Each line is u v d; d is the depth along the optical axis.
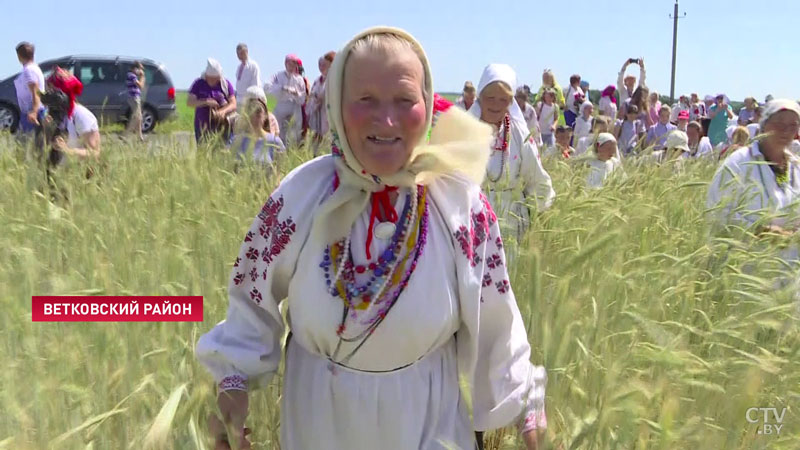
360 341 1.83
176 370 2.36
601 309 2.52
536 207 3.66
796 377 2.45
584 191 4.61
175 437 1.99
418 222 1.83
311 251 1.82
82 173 5.48
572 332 2.33
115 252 3.44
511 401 1.95
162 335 2.53
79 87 6.18
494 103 4.11
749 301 2.75
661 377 2.13
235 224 3.57
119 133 7.55
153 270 3.23
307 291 1.83
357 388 1.89
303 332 1.90
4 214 4.14
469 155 1.82
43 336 2.47
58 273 3.21
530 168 4.25
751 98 15.47
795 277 3.04
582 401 2.10
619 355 2.30
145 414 2.18
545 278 2.73
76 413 2.11
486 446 2.42
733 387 2.30
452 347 2.01
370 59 1.71
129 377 2.30
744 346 2.55
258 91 6.23
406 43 1.77
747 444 2.27
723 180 4.31
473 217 1.90
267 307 1.93
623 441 1.93
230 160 5.23
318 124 9.39
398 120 1.72
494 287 1.95
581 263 2.63
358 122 1.71
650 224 3.81
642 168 6.02
